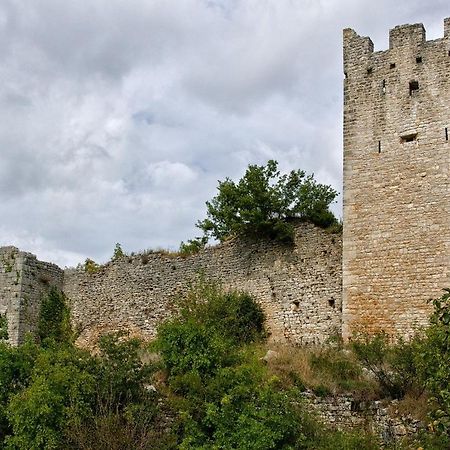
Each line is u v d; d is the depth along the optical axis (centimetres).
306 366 2894
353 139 3553
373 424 2558
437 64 3441
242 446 2328
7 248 4591
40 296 4584
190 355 2830
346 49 3681
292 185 3984
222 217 4094
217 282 4144
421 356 2312
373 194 3438
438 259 3225
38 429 2411
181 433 2502
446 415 1931
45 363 2612
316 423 2489
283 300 3847
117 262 4603
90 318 4591
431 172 3331
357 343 2966
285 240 3934
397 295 3275
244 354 2992
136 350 2847
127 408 2506
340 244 3728
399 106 3481
